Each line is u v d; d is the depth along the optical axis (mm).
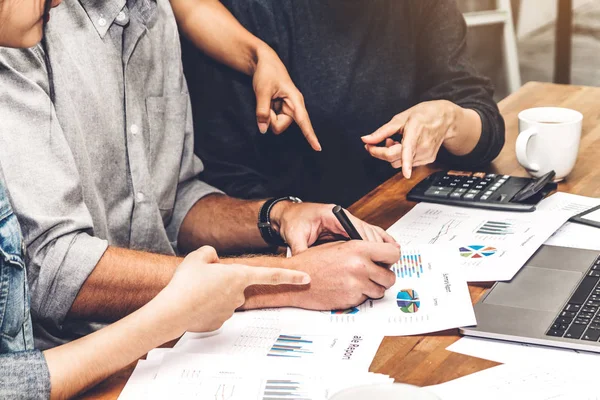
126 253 1250
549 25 4094
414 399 706
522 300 1108
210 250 1127
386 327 1081
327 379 950
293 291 1167
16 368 948
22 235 1194
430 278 1201
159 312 1026
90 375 979
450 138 1603
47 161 1227
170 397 937
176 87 1619
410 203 1522
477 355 998
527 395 894
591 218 1354
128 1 1481
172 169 1604
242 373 975
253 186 1899
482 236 1326
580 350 982
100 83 1421
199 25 1733
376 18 1900
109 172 1459
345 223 1252
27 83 1231
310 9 1864
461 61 1855
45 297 1207
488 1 4102
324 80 1899
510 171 1643
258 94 1623
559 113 1589
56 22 1374
